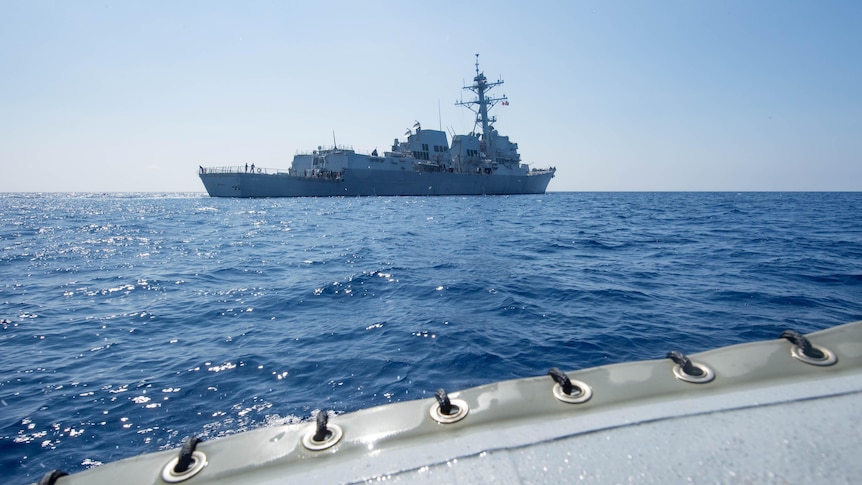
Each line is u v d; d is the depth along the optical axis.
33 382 5.52
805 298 8.39
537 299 8.88
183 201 89.38
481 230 24.53
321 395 4.90
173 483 1.39
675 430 1.45
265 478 1.38
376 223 29.42
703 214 37.19
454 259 14.52
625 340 6.32
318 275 12.27
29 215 45.62
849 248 15.67
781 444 1.36
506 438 1.47
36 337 7.40
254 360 5.97
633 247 17.08
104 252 18.61
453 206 46.59
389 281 10.99
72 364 6.15
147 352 6.57
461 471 1.33
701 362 1.86
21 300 10.33
